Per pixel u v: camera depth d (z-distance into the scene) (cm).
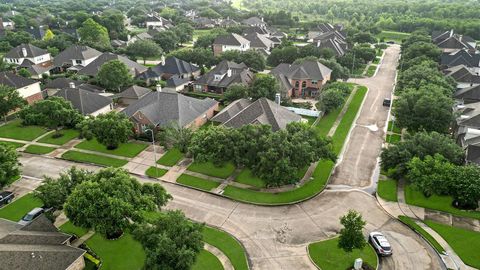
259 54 12712
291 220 5238
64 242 4312
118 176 4562
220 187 6028
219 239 4853
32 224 4409
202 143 6053
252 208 5516
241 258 4525
